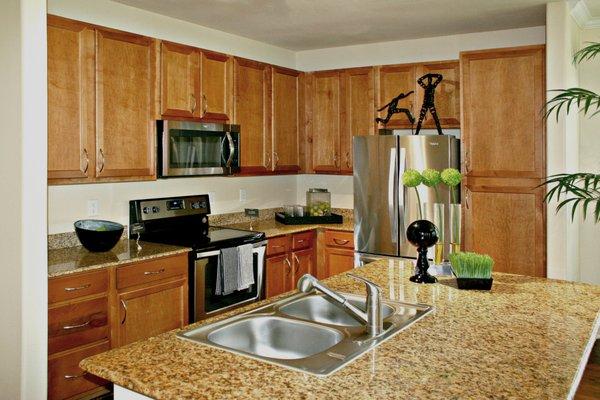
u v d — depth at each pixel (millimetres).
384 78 4656
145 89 3512
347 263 4598
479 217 4051
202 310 3535
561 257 3721
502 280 2410
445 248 2518
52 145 2988
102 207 3674
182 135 3697
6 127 2570
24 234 2521
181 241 3658
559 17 3625
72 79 3080
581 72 4355
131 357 1456
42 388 2609
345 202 5332
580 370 1420
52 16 2959
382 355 1470
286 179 5457
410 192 4129
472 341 1585
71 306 2803
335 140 4941
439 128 4316
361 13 3904
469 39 4590
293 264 4492
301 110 5031
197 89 3893
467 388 1253
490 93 3982
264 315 1865
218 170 4008
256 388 1250
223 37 4543
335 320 2148
